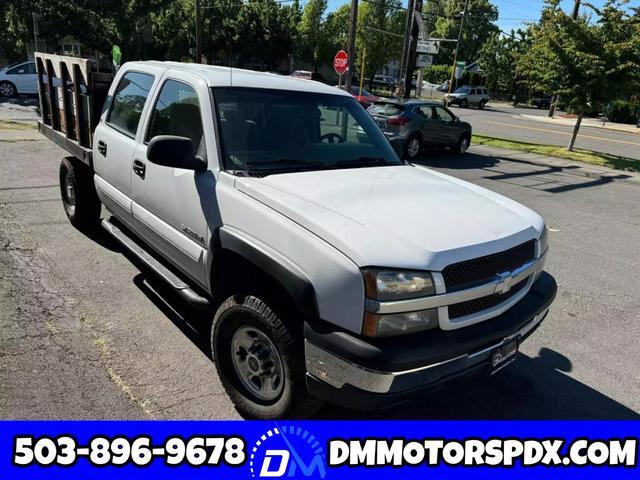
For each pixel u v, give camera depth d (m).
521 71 17.09
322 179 3.15
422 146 14.09
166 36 41.72
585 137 24.20
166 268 3.83
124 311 4.08
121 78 4.57
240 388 3.03
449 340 2.45
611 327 4.51
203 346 3.68
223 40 44.94
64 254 5.12
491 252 2.60
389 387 2.33
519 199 9.60
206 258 3.21
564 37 15.34
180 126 3.55
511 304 2.81
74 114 5.34
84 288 4.43
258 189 2.89
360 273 2.31
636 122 36.94
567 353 4.02
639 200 10.19
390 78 59.53
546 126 29.56
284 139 3.49
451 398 3.37
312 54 51.97
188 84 3.58
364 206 2.76
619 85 14.86
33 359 3.35
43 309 4.01
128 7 29.72
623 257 6.48
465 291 2.49
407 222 2.63
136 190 3.97
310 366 2.50
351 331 2.37
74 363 3.35
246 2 47.94
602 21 14.92
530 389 3.51
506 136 21.88
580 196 10.23
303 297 2.46
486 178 11.66
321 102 3.87
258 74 3.98
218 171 3.13
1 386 3.06
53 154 10.19
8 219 6.04
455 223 2.71
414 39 17.19
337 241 2.42
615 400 3.45
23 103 19.48
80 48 31.31
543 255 3.12
